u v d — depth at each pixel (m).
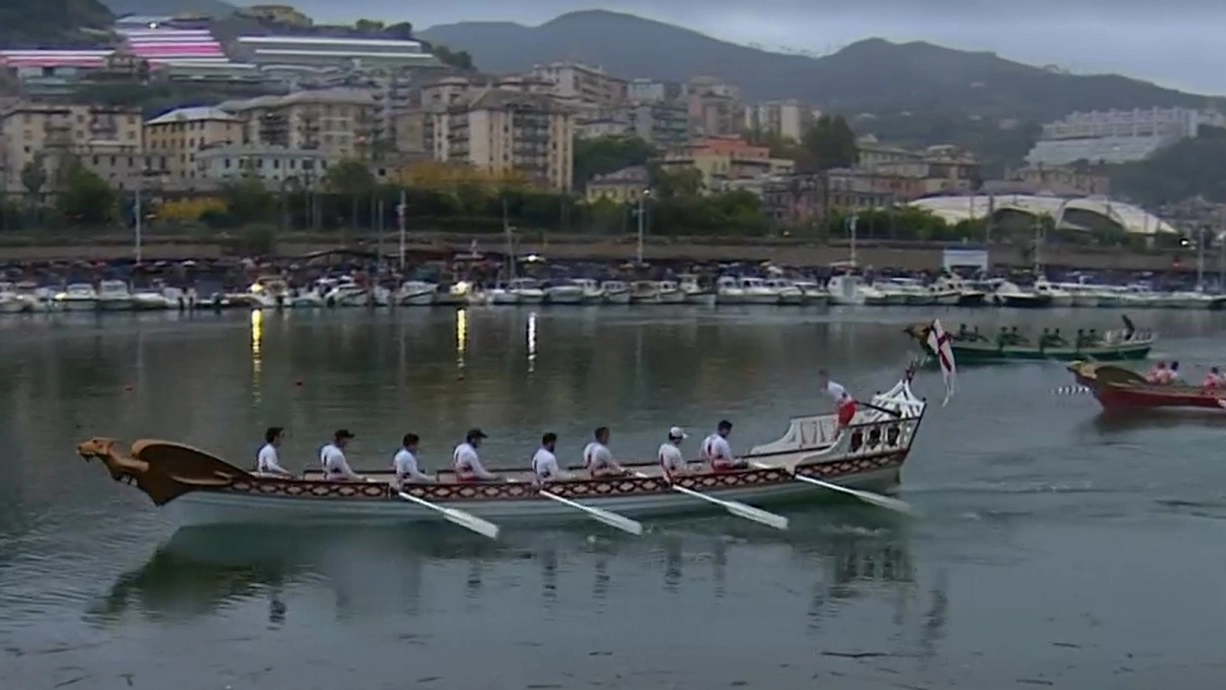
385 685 36.50
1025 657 38.91
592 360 113.25
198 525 48.09
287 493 48.19
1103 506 56.00
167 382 96.56
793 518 53.00
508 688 36.38
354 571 45.75
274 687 36.34
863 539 50.38
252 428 76.94
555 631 40.56
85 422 78.38
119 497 56.41
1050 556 48.66
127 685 36.47
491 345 126.06
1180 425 77.31
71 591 44.06
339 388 93.88
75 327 143.88
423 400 88.12
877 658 38.66
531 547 48.53
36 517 53.09
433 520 49.91
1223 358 123.81
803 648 39.38
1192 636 40.66
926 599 43.72
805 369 108.12
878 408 57.28
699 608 42.62
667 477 51.59
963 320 169.62
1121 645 39.91
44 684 36.50
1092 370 83.50
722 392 93.38
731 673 37.50
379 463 66.25
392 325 149.75
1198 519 54.03
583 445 71.38
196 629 40.62
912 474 62.25
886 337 138.62
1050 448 69.62
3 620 41.38
